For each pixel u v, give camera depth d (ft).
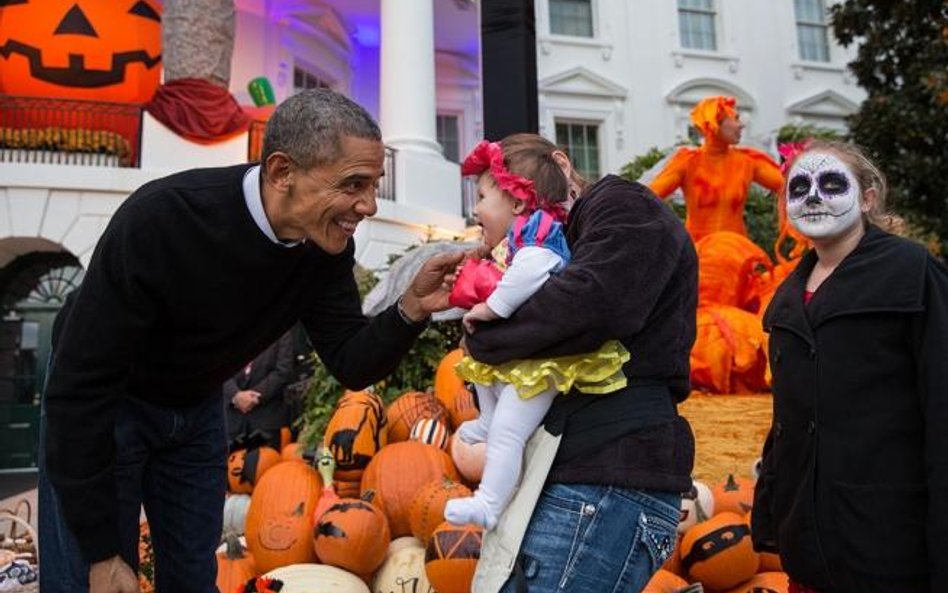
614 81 54.44
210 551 6.71
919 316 5.31
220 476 6.84
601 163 54.08
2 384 39.93
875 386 5.43
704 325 15.80
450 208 43.27
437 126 62.39
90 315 4.89
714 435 12.35
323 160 4.86
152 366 5.70
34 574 10.94
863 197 6.15
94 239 34.73
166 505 6.53
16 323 40.32
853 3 40.11
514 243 5.17
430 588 9.61
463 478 12.03
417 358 15.76
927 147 36.78
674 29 56.54
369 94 62.18
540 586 4.60
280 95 53.11
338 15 57.21
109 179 34.94
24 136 34.99
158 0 41.63
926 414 5.09
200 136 35.86
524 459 4.95
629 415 4.77
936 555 4.89
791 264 17.01
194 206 5.11
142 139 35.73
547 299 4.58
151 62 40.11
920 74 36.14
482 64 14.76
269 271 5.45
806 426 5.78
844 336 5.61
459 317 14.56
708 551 9.03
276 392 15.88
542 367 4.67
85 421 4.84
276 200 5.14
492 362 4.85
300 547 10.34
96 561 4.94
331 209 5.00
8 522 17.48
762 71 57.57
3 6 38.11
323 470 11.23
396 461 11.64
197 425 6.49
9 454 39.58
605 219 4.84
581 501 4.66
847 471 5.40
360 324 6.77
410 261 15.38
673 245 4.92
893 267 5.52
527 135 5.82
